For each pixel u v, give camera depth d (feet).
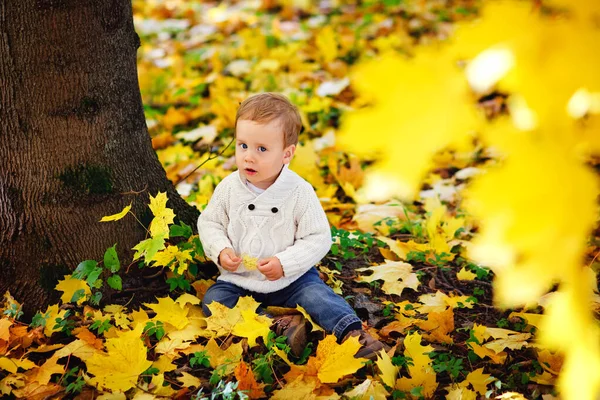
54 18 8.22
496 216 1.45
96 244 9.07
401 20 25.23
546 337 1.90
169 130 17.79
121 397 7.36
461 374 8.15
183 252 9.00
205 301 9.05
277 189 9.06
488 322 9.44
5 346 8.04
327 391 7.57
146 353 7.89
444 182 14.33
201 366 8.23
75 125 8.71
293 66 21.12
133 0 32.37
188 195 13.84
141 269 9.43
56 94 8.53
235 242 9.23
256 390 7.44
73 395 7.59
